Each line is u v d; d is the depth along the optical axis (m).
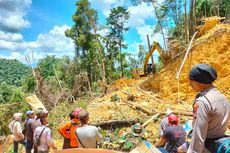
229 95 15.30
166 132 5.81
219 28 17.11
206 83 3.16
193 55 16.95
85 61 45.97
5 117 20.73
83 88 28.83
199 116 3.02
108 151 3.21
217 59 16.22
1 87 39.75
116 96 16.89
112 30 48.91
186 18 20.80
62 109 17.56
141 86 19.11
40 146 7.28
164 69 18.44
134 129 9.20
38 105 19.72
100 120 13.80
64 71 43.59
